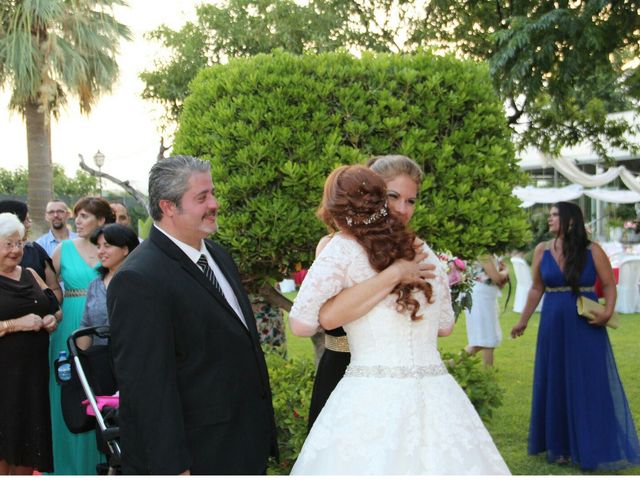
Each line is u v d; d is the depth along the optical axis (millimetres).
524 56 6371
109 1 13062
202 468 2354
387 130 3924
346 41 12523
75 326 4527
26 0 11750
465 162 3955
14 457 3957
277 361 4703
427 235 3828
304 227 3768
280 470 3994
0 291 3969
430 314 2504
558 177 23625
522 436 5289
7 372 3973
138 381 2258
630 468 4664
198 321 2398
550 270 4723
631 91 9820
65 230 5859
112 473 3264
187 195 2469
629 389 6512
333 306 2418
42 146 13086
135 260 2398
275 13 13258
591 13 5977
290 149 3873
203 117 4020
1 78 12430
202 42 14195
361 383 2436
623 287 12289
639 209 21781
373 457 2328
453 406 2477
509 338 9570
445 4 10125
